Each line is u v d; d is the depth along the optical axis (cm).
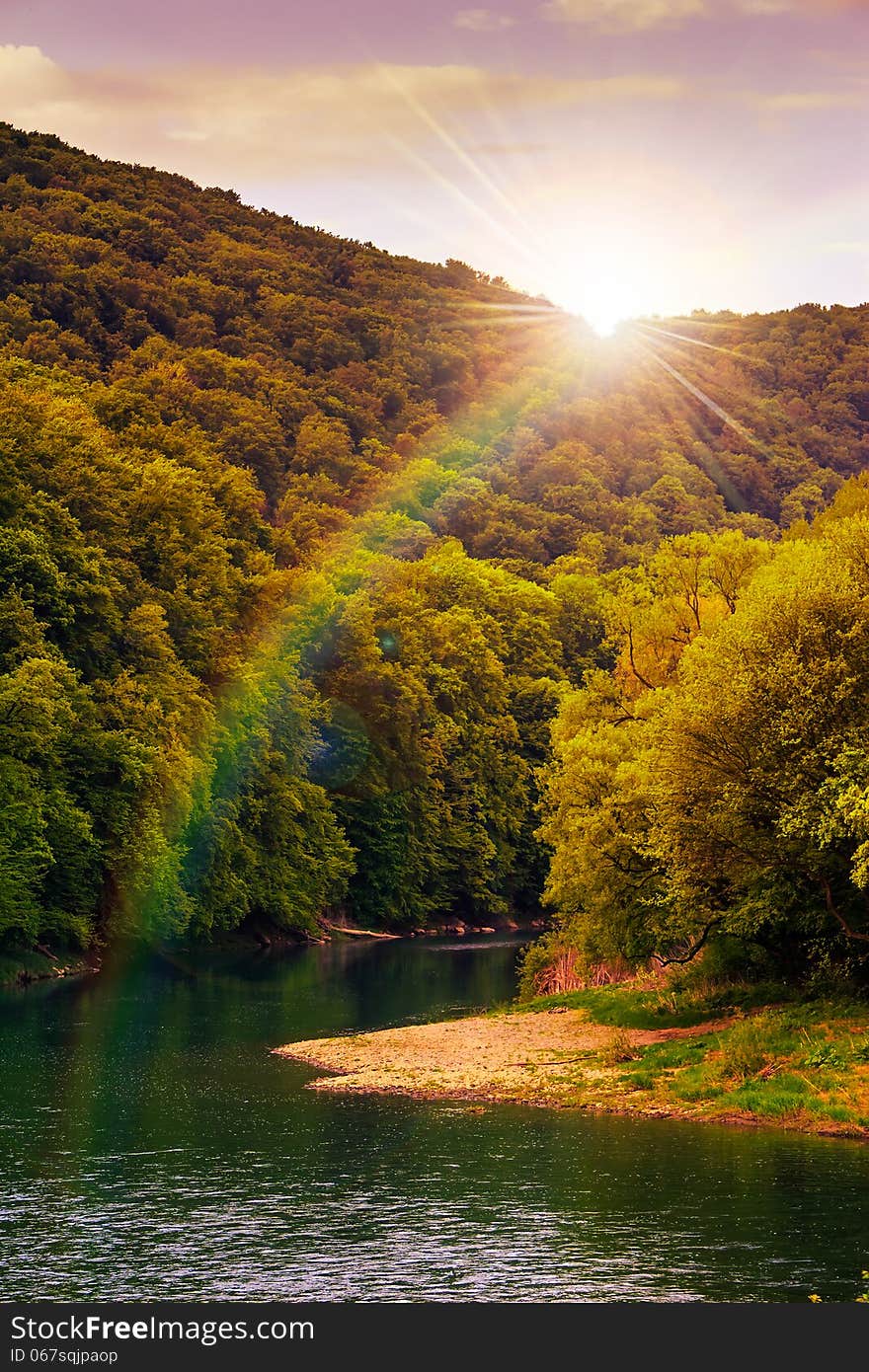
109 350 18612
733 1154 2667
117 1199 2369
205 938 8081
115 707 6600
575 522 19675
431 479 19300
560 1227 2181
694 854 3675
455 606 12681
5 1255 2075
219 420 17462
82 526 7356
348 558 12512
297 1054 3984
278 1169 2588
